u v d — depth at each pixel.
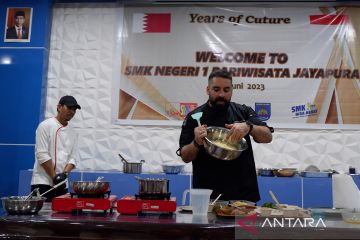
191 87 4.02
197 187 2.15
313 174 3.45
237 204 1.65
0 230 1.45
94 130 4.05
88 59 4.16
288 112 3.92
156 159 3.97
